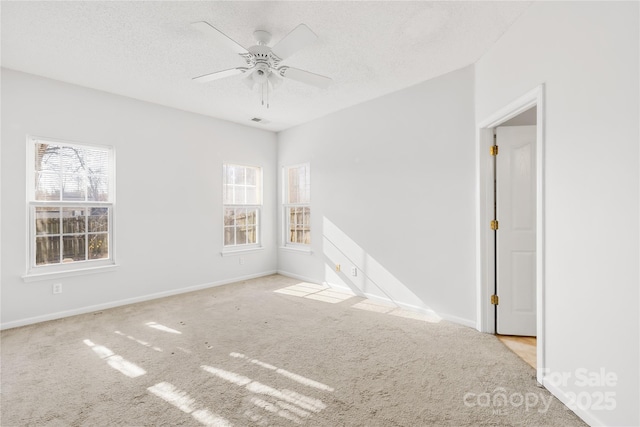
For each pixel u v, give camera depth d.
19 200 3.01
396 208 3.58
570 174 1.73
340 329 2.92
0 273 2.91
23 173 3.03
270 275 5.24
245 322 3.10
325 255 4.50
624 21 1.40
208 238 4.48
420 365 2.24
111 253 3.62
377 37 2.45
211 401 1.83
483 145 2.81
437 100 3.19
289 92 3.60
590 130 1.59
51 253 3.23
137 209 3.78
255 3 2.03
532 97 2.06
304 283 4.68
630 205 1.39
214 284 4.53
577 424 1.63
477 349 2.50
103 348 2.52
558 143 1.82
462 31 2.38
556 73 1.84
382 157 3.72
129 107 3.71
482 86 2.75
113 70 3.02
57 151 3.29
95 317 3.24
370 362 2.29
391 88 3.49
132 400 1.83
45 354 2.41
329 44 2.55
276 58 2.29
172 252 4.10
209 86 3.41
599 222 1.55
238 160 4.84
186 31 2.36
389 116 3.64
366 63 2.89
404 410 1.74
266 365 2.25
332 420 1.66
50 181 3.24
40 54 2.70
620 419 1.44
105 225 3.60
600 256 1.54
